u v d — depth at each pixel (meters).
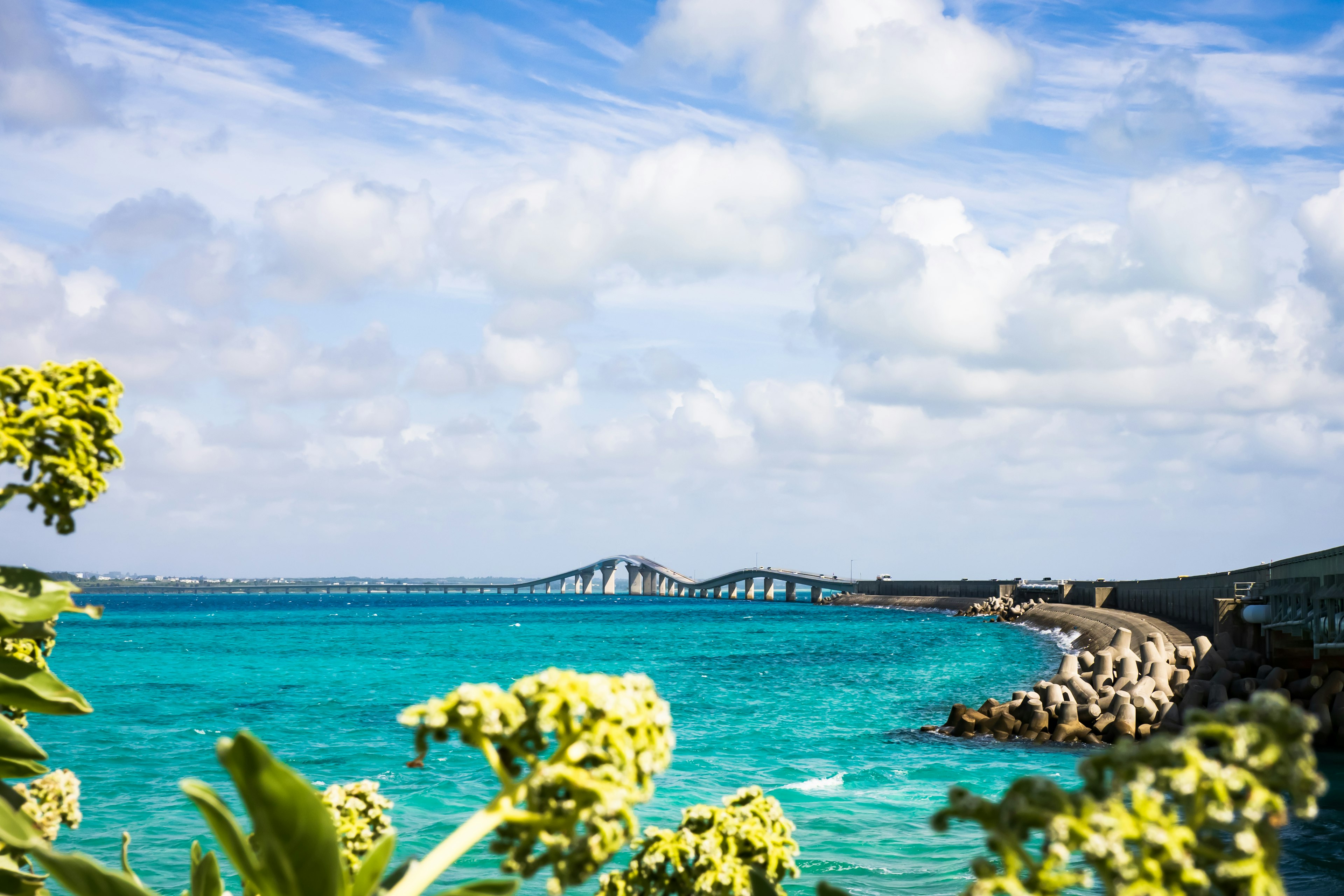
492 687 1.87
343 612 180.62
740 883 2.69
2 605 2.36
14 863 2.49
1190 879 1.52
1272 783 1.59
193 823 17.55
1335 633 25.95
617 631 107.31
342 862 1.87
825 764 25.61
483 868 14.64
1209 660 33.97
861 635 93.38
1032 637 85.94
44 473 2.28
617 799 1.80
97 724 32.50
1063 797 1.66
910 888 14.23
